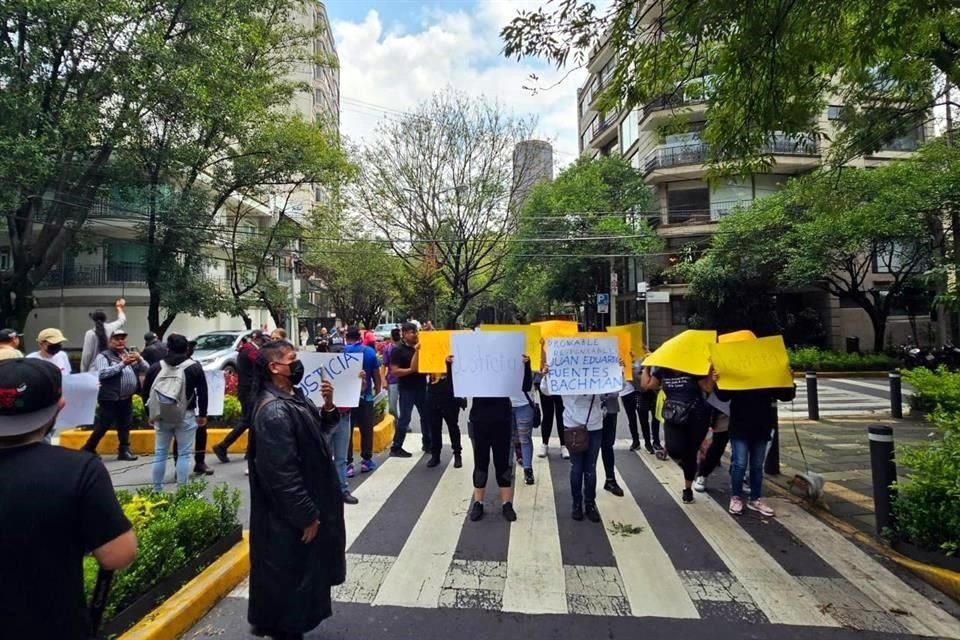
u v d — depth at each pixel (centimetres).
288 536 293
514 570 424
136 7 1305
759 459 545
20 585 168
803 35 508
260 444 292
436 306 3428
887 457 474
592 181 2644
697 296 2456
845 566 430
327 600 303
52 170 1311
